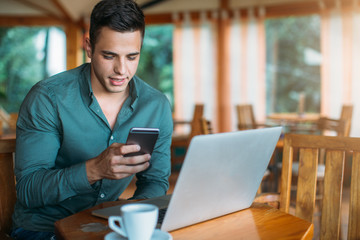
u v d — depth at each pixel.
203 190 1.01
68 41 6.33
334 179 1.44
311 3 5.99
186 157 0.91
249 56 6.30
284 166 1.53
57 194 1.17
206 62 6.42
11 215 1.46
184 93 6.46
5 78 8.32
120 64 1.24
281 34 6.79
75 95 1.37
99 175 1.14
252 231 1.03
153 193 1.42
